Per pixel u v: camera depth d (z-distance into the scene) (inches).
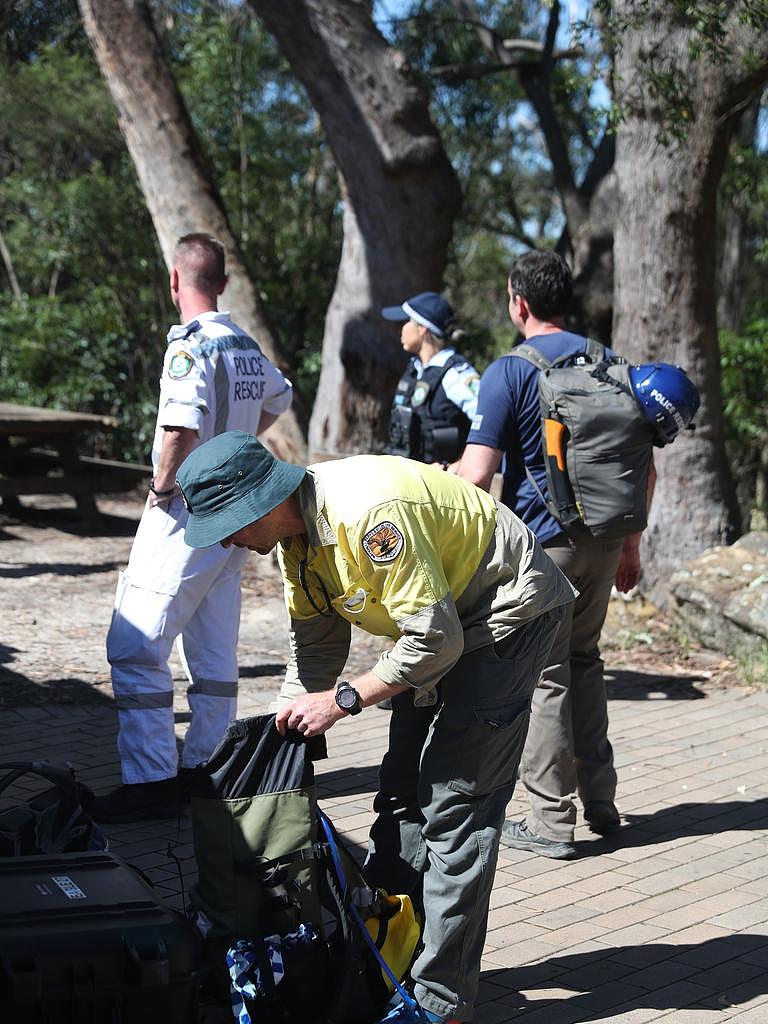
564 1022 130.7
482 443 173.9
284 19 394.6
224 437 115.6
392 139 403.5
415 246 415.5
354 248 423.8
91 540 480.1
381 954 126.3
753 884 170.7
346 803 198.4
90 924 105.4
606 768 187.3
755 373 560.4
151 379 724.7
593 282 524.7
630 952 148.3
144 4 394.0
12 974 98.7
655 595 338.0
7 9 593.0
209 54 701.3
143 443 719.1
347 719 248.7
